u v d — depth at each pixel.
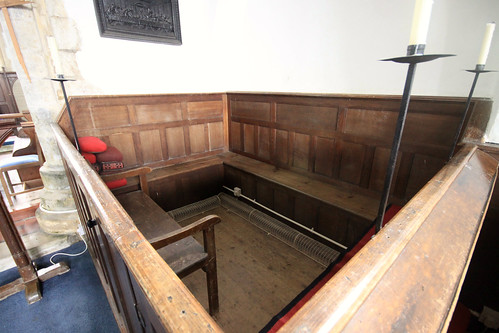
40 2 1.87
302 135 2.37
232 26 2.93
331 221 1.97
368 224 1.71
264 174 2.51
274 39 2.53
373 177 1.93
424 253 0.51
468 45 1.39
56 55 1.48
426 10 0.48
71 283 1.75
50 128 2.07
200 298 1.67
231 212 2.78
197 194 2.88
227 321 1.50
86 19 2.12
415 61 0.51
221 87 3.17
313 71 2.26
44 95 2.00
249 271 1.90
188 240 1.43
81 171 0.98
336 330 0.33
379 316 0.37
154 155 2.74
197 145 3.05
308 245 2.07
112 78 2.35
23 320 1.48
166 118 2.73
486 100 1.30
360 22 1.85
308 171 2.41
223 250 2.15
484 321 1.38
